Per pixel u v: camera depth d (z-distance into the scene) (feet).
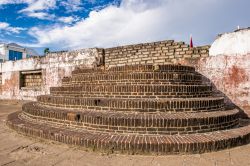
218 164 12.21
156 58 30.04
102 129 16.15
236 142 15.24
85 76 23.43
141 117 15.58
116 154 13.82
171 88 18.57
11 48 110.01
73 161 12.81
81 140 14.79
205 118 15.99
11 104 44.24
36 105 23.07
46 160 13.03
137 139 14.29
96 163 12.47
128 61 32.58
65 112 18.12
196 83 21.35
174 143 13.62
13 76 49.47
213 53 25.43
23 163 12.66
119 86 19.17
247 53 23.03
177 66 21.53
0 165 12.41
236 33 23.94
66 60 39.04
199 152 13.87
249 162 12.51
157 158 13.12
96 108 18.31
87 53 36.22
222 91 24.49
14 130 19.60
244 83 23.11
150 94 18.43
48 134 16.44
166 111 16.97
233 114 18.19
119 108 17.39
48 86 41.81
